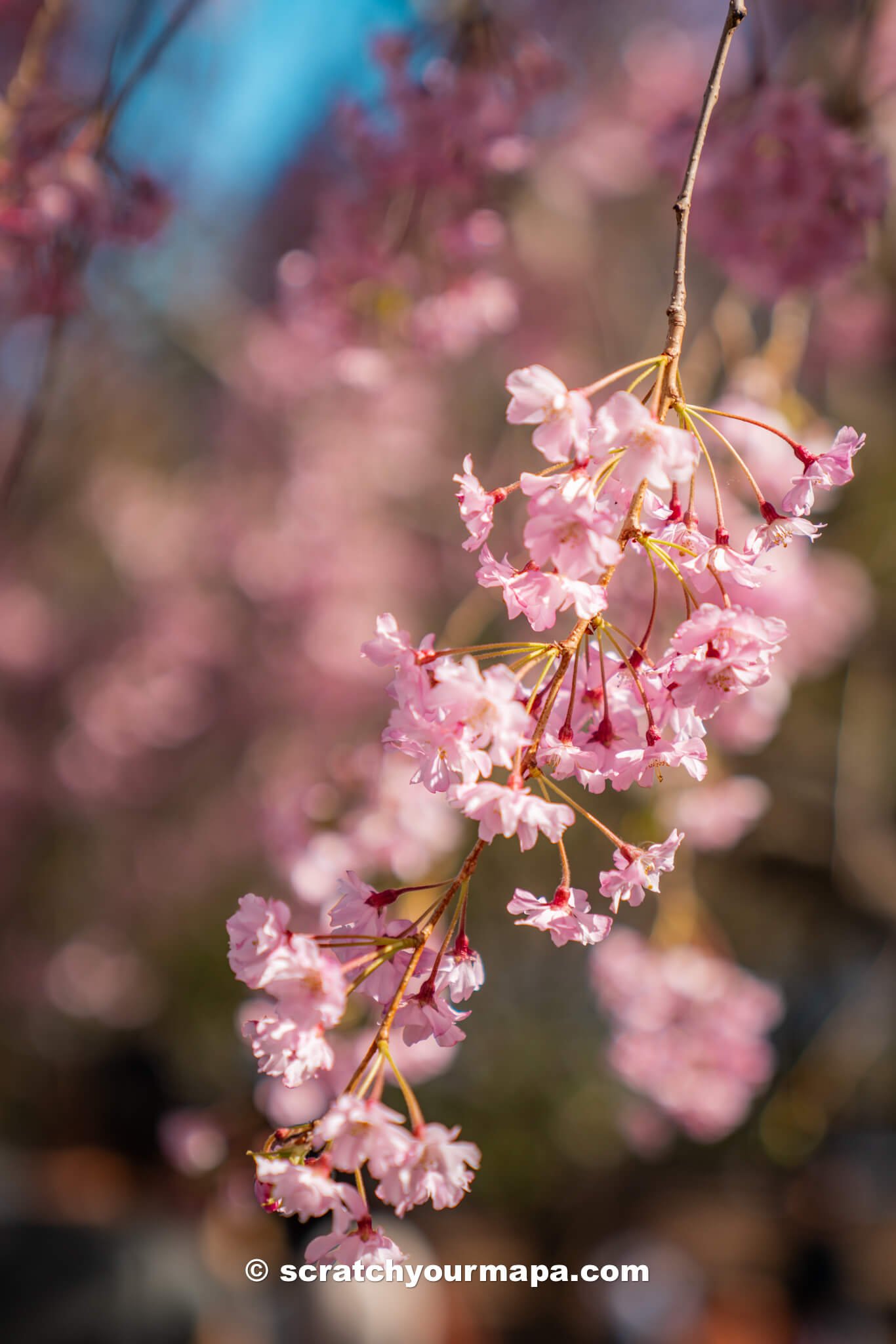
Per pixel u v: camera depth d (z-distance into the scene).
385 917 0.96
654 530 0.94
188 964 5.56
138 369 5.62
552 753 0.92
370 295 2.54
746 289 2.33
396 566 5.37
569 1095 5.08
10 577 6.22
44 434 5.83
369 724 5.23
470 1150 0.80
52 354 2.22
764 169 2.08
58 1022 5.71
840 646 3.40
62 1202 4.07
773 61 4.19
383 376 2.64
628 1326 4.15
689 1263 4.62
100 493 6.03
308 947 0.85
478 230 2.50
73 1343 3.04
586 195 4.30
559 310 4.30
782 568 2.71
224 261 6.09
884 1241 4.79
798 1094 4.38
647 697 0.94
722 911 4.98
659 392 0.90
